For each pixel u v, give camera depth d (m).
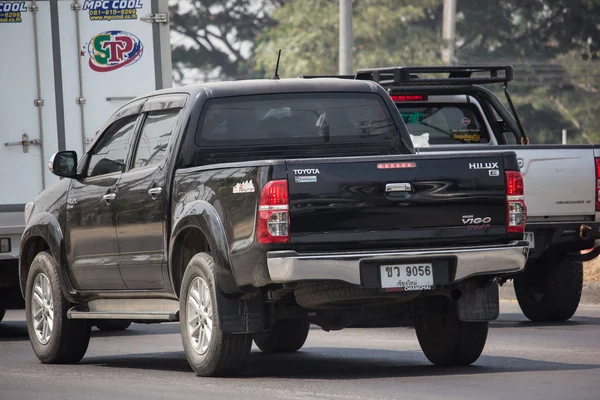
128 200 24.36
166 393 20.30
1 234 34.16
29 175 35.47
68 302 26.48
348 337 30.52
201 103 23.53
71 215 26.38
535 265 32.59
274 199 20.42
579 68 140.75
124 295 25.20
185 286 22.41
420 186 21.09
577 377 21.20
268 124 23.81
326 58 131.00
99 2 36.16
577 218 31.16
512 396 19.00
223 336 21.44
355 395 19.44
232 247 21.06
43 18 35.75
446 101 35.88
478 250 21.08
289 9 136.88
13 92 35.47
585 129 140.50
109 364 26.20
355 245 20.75
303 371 23.27
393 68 33.88
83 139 36.00
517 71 140.75
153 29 36.50
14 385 22.33
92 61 36.12
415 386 20.39
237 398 19.38
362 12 132.00
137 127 25.19
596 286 37.78
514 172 21.66
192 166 23.30
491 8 142.50
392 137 24.53
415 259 20.80
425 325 23.61
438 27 141.62
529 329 30.52
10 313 43.03
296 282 20.48
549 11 143.88
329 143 24.08
